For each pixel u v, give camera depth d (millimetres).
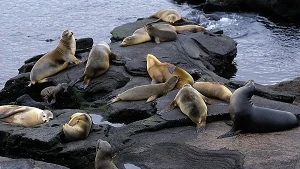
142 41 20078
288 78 19953
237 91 12578
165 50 19156
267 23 28219
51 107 15828
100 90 16422
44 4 32781
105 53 17047
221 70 20203
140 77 16609
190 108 13039
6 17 29703
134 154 11992
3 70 21562
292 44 24406
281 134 12414
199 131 12688
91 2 33406
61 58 17703
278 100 14781
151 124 13039
